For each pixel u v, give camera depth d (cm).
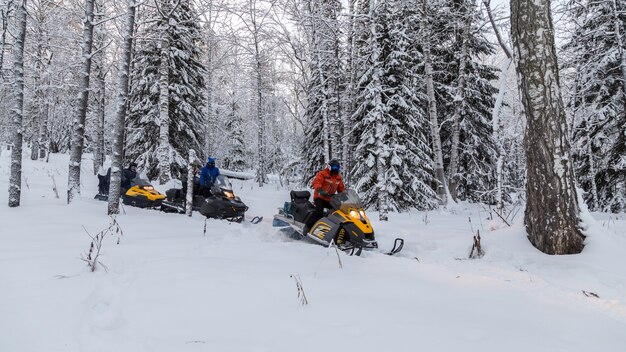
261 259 564
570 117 1502
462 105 1836
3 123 3203
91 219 877
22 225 770
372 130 1527
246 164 4197
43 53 2192
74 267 503
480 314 348
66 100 2591
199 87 2152
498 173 850
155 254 593
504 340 290
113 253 581
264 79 2627
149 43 1777
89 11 1064
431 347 278
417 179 1541
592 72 1441
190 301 379
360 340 290
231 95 3828
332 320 329
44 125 2733
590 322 335
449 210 1469
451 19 1834
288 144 4150
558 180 604
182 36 1947
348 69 1725
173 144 1941
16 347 290
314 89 1984
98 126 2098
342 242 691
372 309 352
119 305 373
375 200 1533
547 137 613
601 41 1435
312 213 757
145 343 293
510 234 680
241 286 423
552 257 584
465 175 1956
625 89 1273
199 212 1163
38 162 2383
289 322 328
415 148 1565
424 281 460
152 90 1827
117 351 284
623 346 287
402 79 1598
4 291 407
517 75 654
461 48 1867
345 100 1683
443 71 1889
